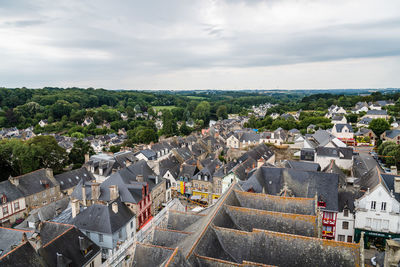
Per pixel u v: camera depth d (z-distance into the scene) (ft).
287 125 447.42
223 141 409.69
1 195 172.04
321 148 244.63
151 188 176.96
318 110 611.06
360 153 272.72
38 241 94.99
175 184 223.10
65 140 465.88
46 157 258.78
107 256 129.49
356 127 406.41
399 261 69.72
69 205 162.50
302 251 70.69
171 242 88.22
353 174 217.56
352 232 134.41
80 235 112.98
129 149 359.87
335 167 185.57
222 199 102.01
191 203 205.77
